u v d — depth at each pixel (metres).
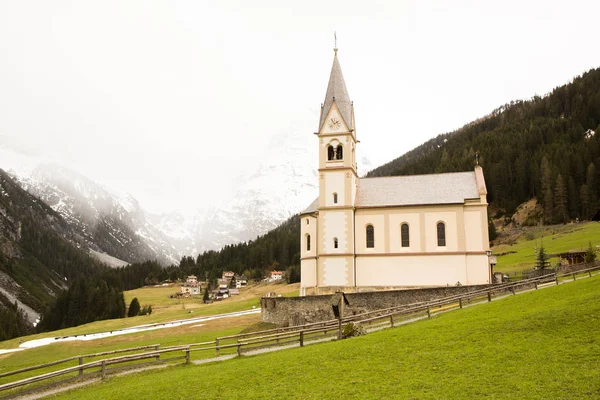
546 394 24.38
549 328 34.03
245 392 30.80
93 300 188.12
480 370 28.91
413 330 41.38
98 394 34.50
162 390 33.41
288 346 46.28
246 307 131.38
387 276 82.00
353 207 84.19
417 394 26.69
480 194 81.50
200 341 73.06
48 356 82.00
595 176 185.12
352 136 87.00
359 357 35.16
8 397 36.56
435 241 81.50
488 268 79.69
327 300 69.12
